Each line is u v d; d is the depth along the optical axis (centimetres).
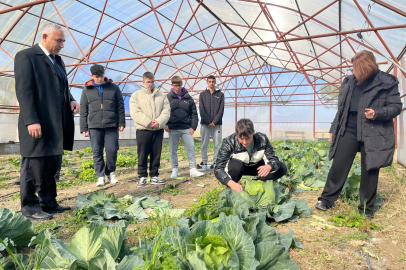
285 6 1165
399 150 941
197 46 1936
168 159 1149
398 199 462
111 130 611
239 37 1927
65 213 410
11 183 707
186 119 679
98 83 579
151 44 1734
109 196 427
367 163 353
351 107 376
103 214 373
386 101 354
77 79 1864
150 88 582
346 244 308
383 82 348
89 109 592
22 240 285
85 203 401
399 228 347
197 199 488
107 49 1639
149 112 577
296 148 1352
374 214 395
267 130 3031
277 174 458
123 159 947
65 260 195
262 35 1761
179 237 216
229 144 424
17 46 1355
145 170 601
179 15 1469
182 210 399
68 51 1530
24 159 371
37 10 1162
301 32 1459
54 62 388
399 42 908
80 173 818
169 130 677
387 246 305
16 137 1642
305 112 2933
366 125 355
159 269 174
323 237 323
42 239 216
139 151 591
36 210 382
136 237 315
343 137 387
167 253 187
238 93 3091
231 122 3119
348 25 1066
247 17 1481
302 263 269
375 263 271
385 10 785
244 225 264
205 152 792
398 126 962
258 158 434
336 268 262
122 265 197
